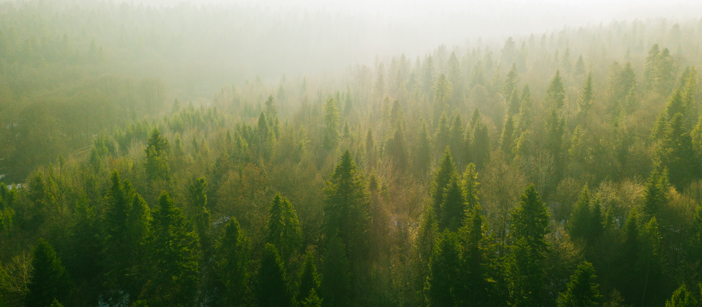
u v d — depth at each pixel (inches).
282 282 1578.5
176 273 1720.0
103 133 4884.4
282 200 1932.8
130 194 2076.8
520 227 1630.2
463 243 1653.5
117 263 1919.3
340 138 4168.3
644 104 3528.5
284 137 3818.9
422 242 1782.7
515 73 4884.4
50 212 2444.6
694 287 1569.9
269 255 1573.6
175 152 3681.1
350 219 2023.9
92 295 1964.8
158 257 1716.3
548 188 2507.4
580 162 2844.5
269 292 1562.5
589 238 1923.0
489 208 2251.5
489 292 1595.7
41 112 5059.1
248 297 1706.4
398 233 2046.0
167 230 1711.4
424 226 1812.3
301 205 2212.1
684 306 1235.9
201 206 2164.1
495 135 3644.2
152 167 2933.1
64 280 1737.2
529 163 2667.3
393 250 1953.7
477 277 1588.3
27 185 3410.4
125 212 2016.5
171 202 1731.1
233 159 3216.0
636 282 1694.1
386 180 2516.0
